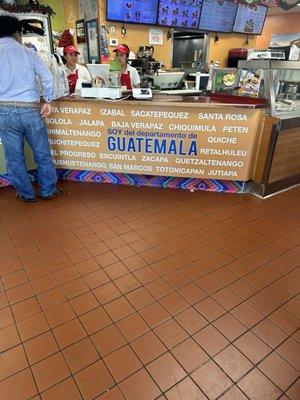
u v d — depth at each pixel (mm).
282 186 3342
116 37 5254
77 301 1843
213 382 1398
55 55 3262
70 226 2633
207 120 2982
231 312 1783
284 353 1542
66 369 1446
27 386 1370
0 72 2473
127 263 2184
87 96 3035
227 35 6613
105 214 2842
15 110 2596
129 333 1637
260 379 1416
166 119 3029
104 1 4875
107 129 3170
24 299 1850
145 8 5129
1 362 1470
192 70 5965
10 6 3492
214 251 2332
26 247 2336
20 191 2980
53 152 3371
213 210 2947
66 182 3537
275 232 2592
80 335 1621
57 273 2072
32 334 1621
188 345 1574
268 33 9750
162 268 2139
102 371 1441
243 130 2980
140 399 1325
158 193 3297
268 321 1729
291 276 2084
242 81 3127
